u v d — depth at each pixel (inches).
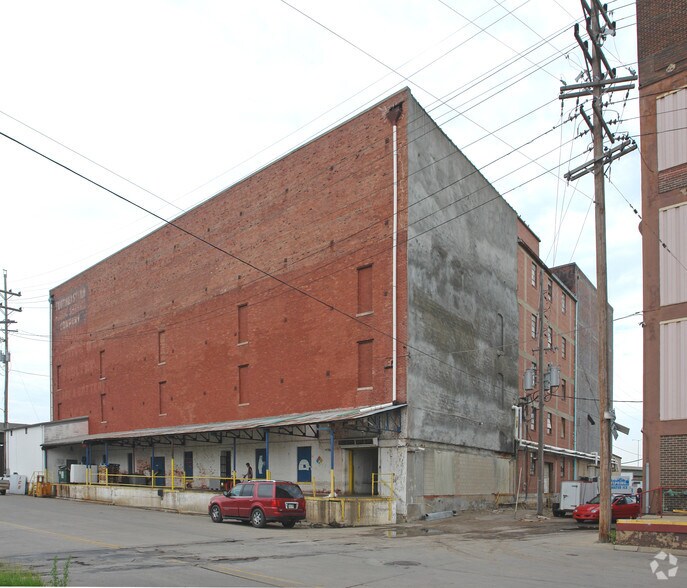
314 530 938.1
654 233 902.4
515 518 1189.7
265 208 1508.4
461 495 1291.8
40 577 454.0
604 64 784.3
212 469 1556.3
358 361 1222.9
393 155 1224.8
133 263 2026.3
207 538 784.9
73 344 2335.1
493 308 1558.8
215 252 1657.2
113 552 639.8
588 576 518.0
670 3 924.6
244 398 1501.0
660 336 876.6
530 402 1583.4
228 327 1573.6
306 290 1358.3
